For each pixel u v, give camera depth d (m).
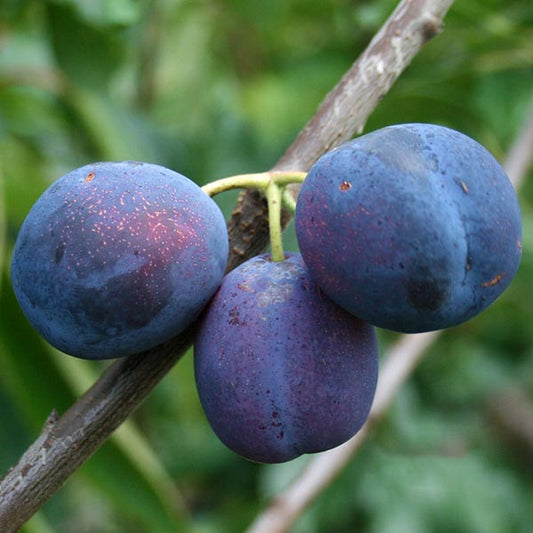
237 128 0.54
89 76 0.44
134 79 0.54
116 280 0.27
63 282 0.27
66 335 0.27
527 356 0.64
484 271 0.27
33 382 0.36
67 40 0.43
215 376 0.28
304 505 0.36
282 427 0.28
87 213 0.27
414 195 0.26
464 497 0.56
